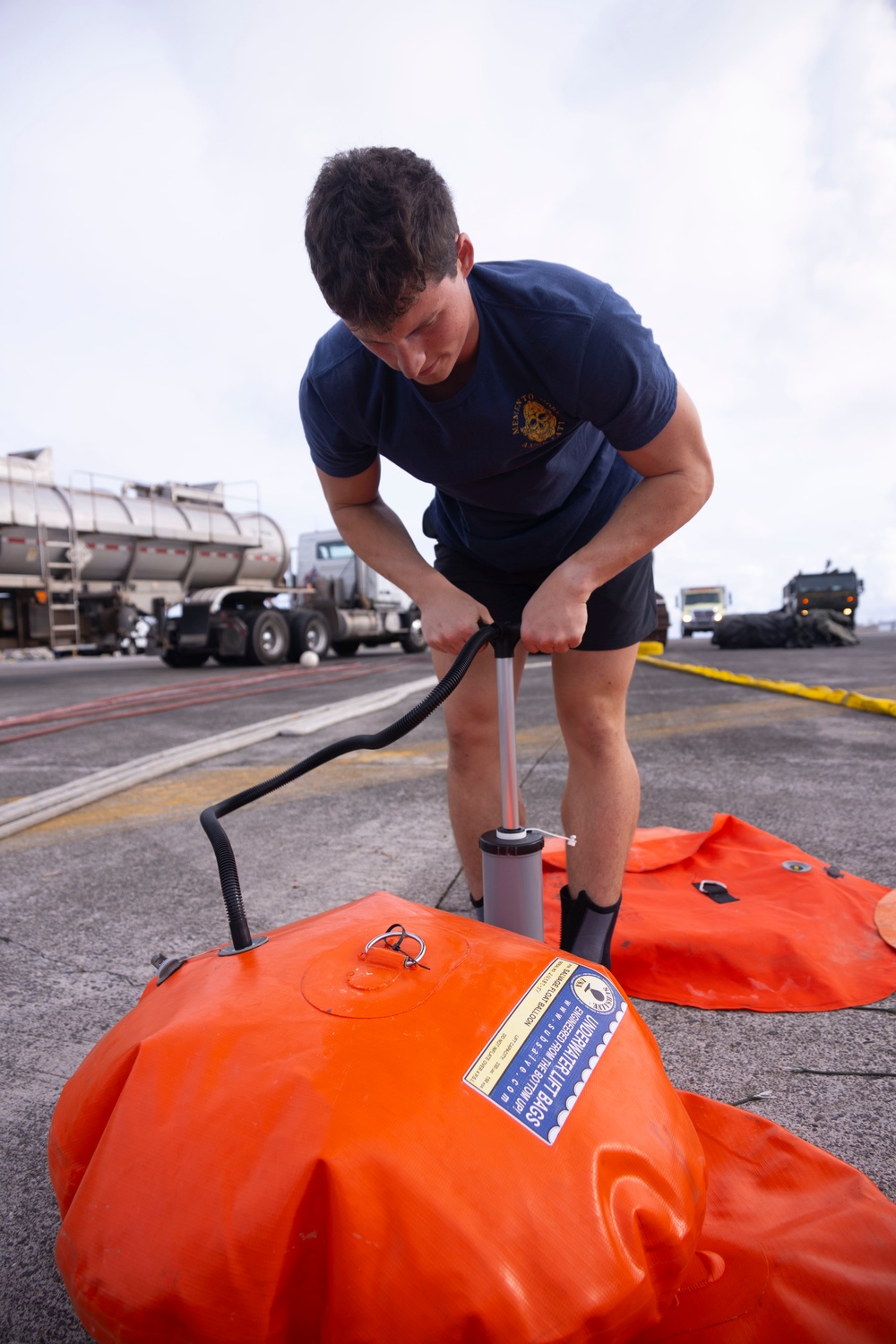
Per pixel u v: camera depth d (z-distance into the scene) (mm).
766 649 15008
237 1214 657
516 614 1641
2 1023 1503
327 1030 754
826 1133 1120
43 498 10211
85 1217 721
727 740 4230
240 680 8594
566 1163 694
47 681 8961
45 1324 875
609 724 1545
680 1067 1290
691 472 1274
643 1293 675
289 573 13672
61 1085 1305
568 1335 627
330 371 1273
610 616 1470
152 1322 669
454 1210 640
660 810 2877
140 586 11633
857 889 1918
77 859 2500
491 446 1262
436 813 2943
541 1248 644
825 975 1523
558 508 1504
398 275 909
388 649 17266
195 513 11984
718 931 1631
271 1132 681
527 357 1157
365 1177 643
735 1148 1000
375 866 2328
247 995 826
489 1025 773
